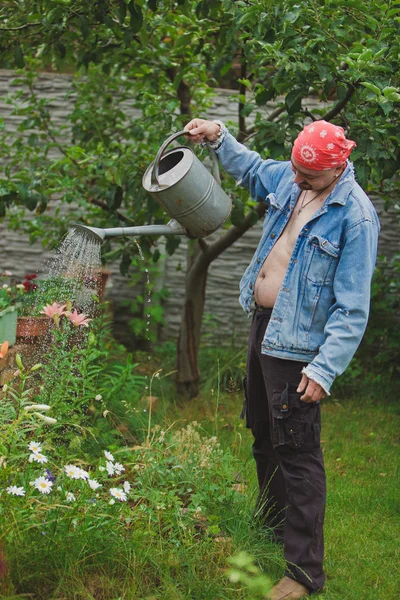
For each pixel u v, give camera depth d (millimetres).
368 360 6555
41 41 4754
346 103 3936
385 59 3691
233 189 4773
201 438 4316
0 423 2943
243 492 3500
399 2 3650
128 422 4449
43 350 4070
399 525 3590
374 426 5301
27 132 6707
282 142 4008
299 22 3814
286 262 2857
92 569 2742
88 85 5684
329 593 2848
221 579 2789
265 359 2865
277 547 3111
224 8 3945
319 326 2797
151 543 2861
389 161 3873
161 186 3016
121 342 7020
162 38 5195
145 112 5051
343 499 3844
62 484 2838
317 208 2807
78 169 5320
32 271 6922
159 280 6914
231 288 6898
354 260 2697
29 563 2611
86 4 4254
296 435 2791
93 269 3537
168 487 3279
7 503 2607
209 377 5980
